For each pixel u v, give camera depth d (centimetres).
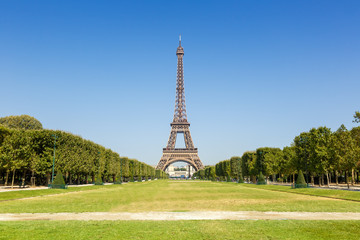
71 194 7081
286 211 3953
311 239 2241
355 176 12912
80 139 11975
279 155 13325
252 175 14962
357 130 8800
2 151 8794
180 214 3688
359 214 3616
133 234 2369
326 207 4328
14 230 2452
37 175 10825
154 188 10275
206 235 2355
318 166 9306
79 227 2620
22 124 14962
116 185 12675
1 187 8969
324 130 9762
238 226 2714
